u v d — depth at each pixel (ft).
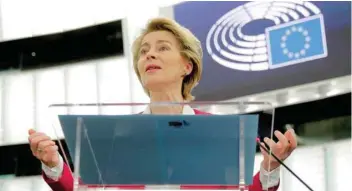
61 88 24.90
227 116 6.28
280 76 20.99
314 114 21.03
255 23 21.48
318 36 20.62
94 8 24.88
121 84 24.11
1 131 24.80
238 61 21.48
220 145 6.44
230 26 21.77
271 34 21.21
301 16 20.93
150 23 8.65
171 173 6.63
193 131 6.37
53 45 25.11
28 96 25.03
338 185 20.71
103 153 6.53
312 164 21.01
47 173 7.25
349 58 20.22
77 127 6.41
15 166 24.56
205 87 21.61
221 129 6.36
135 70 8.72
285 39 21.04
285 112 21.24
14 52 25.41
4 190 24.62
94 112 6.61
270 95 21.12
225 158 6.50
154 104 6.43
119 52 24.30
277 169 7.30
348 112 20.72
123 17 24.32
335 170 20.79
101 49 24.52
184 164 6.56
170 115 6.31
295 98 21.12
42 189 24.44
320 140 21.07
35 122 24.72
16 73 25.22
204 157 6.50
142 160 6.55
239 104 6.48
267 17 21.35
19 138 24.73
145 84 8.36
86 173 6.64
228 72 21.53
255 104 6.50
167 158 6.53
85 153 6.54
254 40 21.42
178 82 8.49
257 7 21.54
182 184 6.71
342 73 20.27
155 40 8.47
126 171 6.63
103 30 24.59
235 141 6.41
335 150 20.97
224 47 21.70
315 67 20.59
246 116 6.29
